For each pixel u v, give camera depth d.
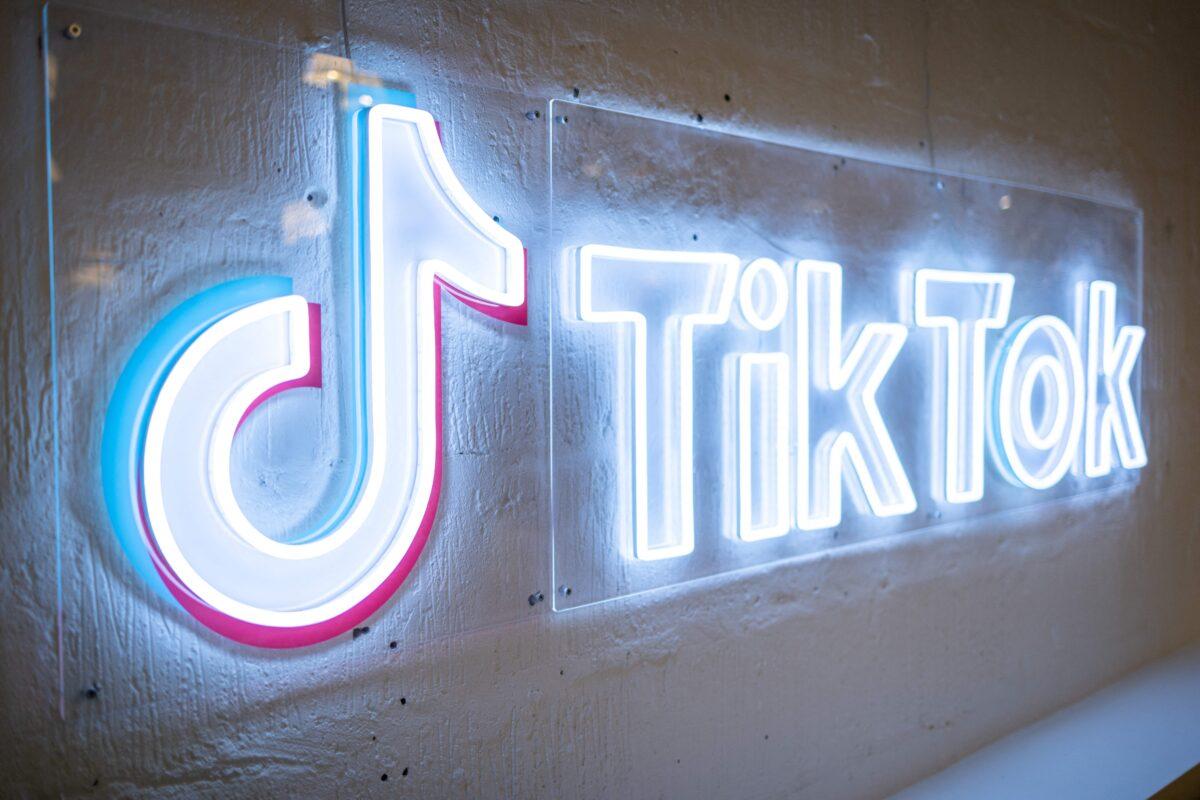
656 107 1.52
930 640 2.04
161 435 0.99
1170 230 2.74
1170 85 2.72
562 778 1.43
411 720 1.26
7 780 0.97
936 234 1.98
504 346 1.33
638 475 1.46
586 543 1.43
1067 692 2.44
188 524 1.01
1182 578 2.85
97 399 1.01
